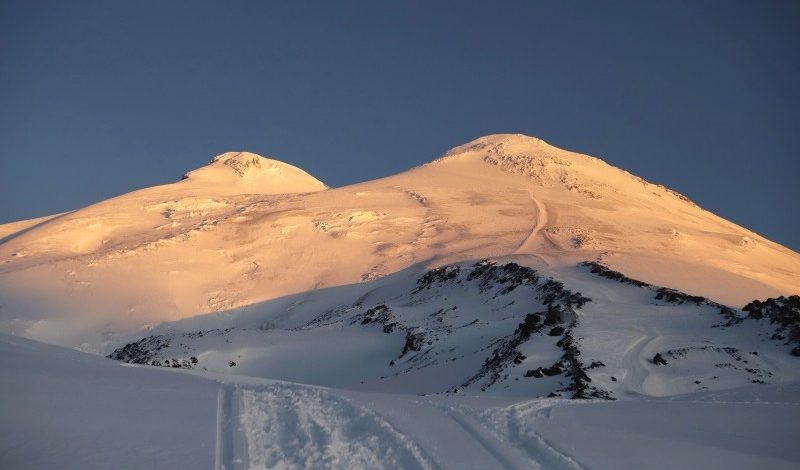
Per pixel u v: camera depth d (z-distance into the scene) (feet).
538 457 40.04
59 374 59.93
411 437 42.65
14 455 35.78
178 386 59.98
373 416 47.83
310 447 40.04
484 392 104.94
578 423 49.26
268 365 179.42
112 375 63.00
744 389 66.80
